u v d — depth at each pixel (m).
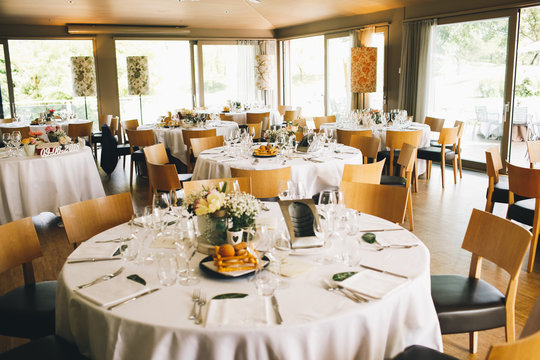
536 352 1.25
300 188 4.13
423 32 7.92
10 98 10.04
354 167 3.80
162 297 1.68
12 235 2.29
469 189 6.13
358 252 1.91
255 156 4.58
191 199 2.14
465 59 7.45
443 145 6.10
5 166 4.51
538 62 6.68
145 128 7.58
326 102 10.73
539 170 3.36
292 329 1.45
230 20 10.83
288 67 12.09
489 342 2.64
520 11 6.50
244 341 1.44
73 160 4.90
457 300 2.08
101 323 1.59
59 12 9.21
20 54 10.34
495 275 3.53
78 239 2.60
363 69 8.57
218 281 1.79
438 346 1.89
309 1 9.07
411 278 1.78
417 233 4.52
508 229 2.12
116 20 10.09
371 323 1.57
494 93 7.07
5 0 8.27
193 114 7.76
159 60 12.16
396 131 5.89
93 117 10.93
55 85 10.83
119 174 7.82
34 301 2.21
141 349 1.52
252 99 12.09
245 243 1.97
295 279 1.79
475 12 7.04
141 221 2.56
